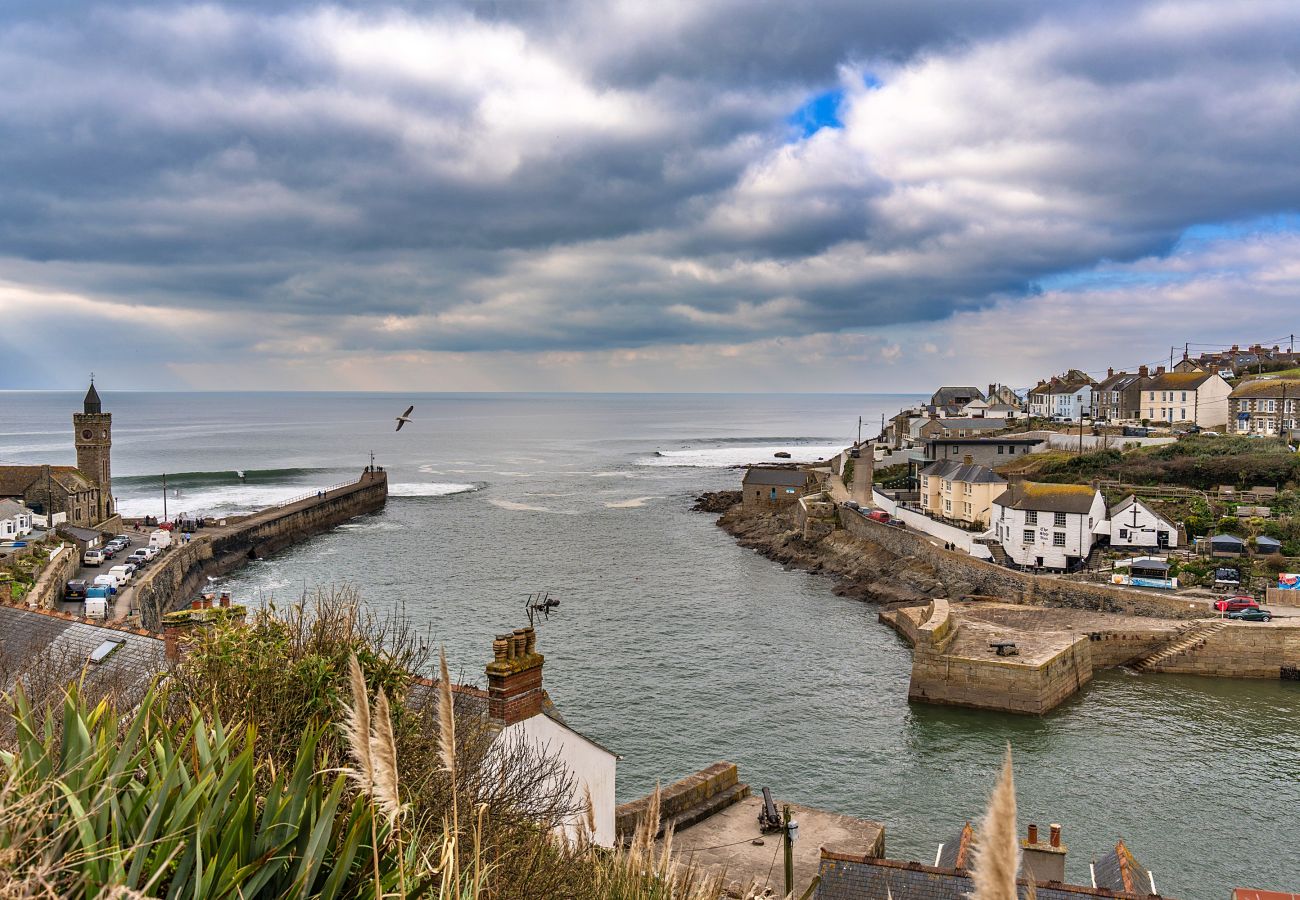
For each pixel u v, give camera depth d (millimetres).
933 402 194000
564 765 20734
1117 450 107562
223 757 8242
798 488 125750
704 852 32125
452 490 166750
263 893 7574
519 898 11938
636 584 87188
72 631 28203
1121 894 22516
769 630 71250
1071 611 70062
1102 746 49375
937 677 55875
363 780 6910
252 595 84375
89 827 6395
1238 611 63781
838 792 44062
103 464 114562
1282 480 90875
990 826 4055
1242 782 44812
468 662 59812
